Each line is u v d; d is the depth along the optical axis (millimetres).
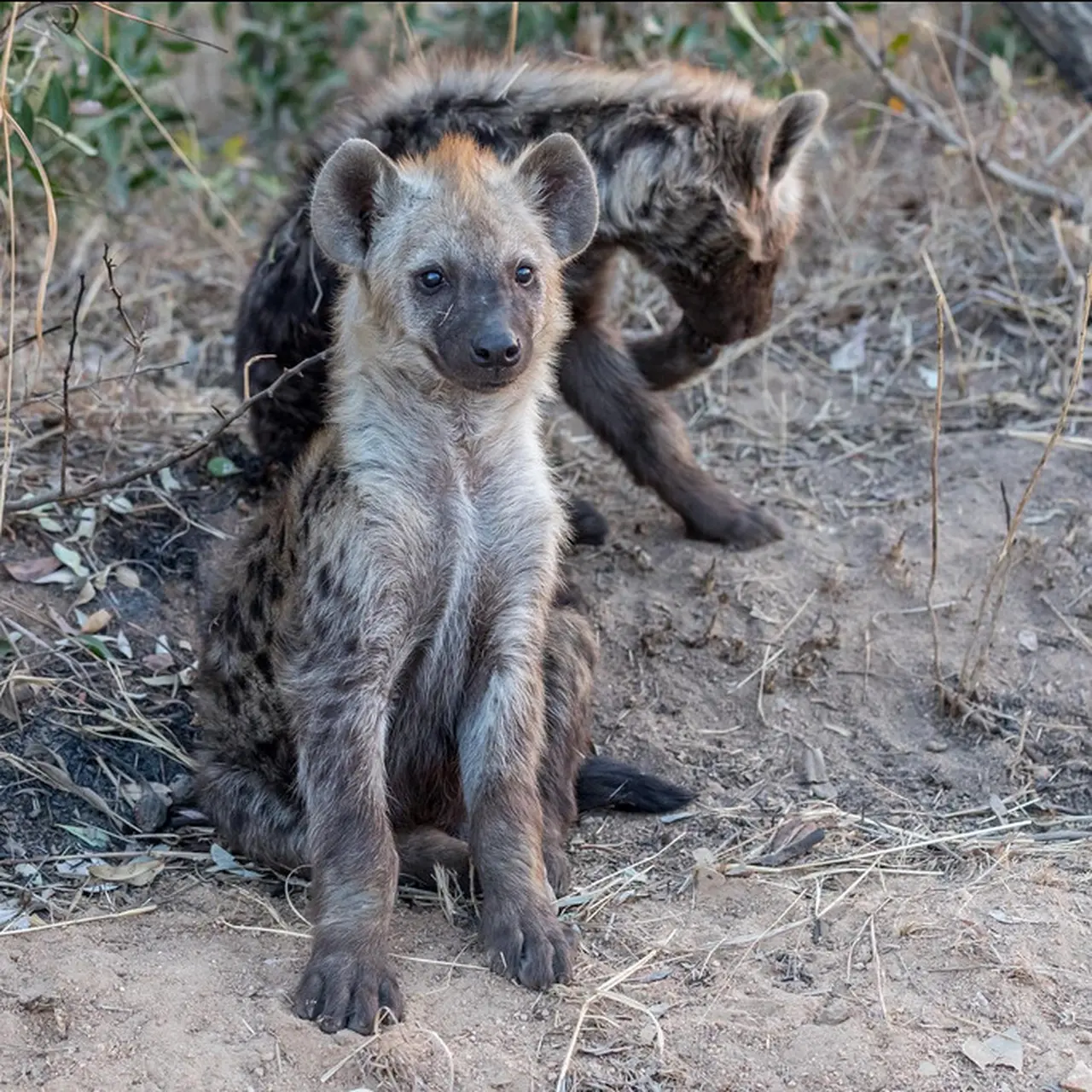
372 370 5406
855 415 8562
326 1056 4598
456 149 5574
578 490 8109
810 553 7500
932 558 7125
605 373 7457
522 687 5422
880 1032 4699
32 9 6637
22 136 6125
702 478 7578
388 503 5277
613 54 10453
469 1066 4582
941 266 9391
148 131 10086
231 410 8133
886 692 6750
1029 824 5996
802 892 5500
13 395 7621
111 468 7426
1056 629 6973
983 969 4984
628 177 7055
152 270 9734
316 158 7348
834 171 10266
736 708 6699
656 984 4988
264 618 5605
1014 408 8391
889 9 11141
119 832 5891
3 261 8406
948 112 10539
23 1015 4727
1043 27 9727
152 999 4789
